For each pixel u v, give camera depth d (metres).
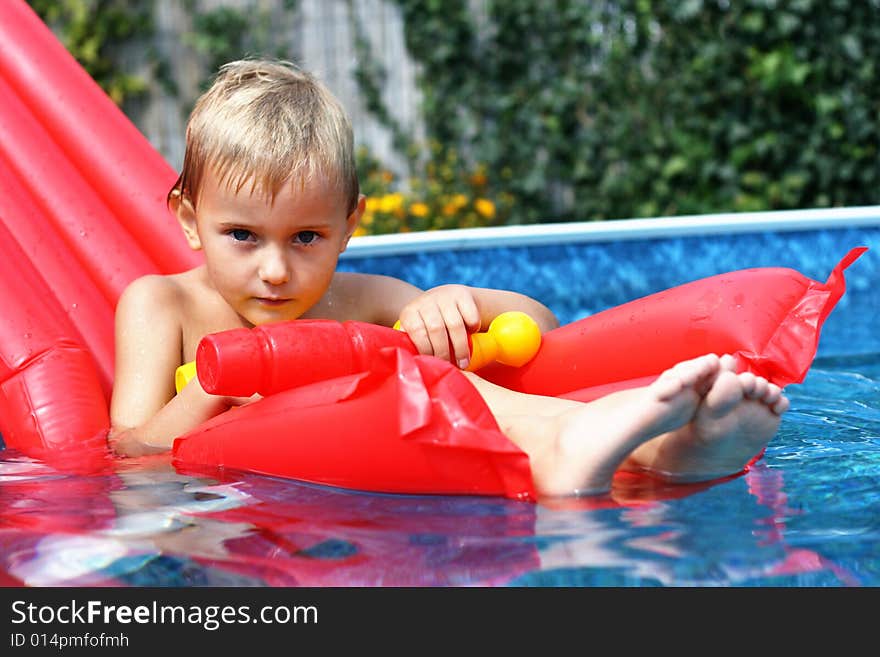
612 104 6.18
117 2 6.49
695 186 6.12
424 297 1.73
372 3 6.49
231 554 1.13
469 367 1.71
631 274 2.89
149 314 1.86
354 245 2.75
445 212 5.64
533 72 6.30
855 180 5.97
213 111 1.74
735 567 1.04
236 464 1.50
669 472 1.33
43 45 2.63
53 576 1.09
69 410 1.81
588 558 1.07
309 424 1.39
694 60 5.98
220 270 1.72
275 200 1.66
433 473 1.29
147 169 2.43
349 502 1.31
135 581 1.07
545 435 1.31
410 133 6.52
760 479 1.35
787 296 1.56
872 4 5.76
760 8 5.80
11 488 1.46
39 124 2.55
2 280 2.00
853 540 1.11
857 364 2.50
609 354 1.69
